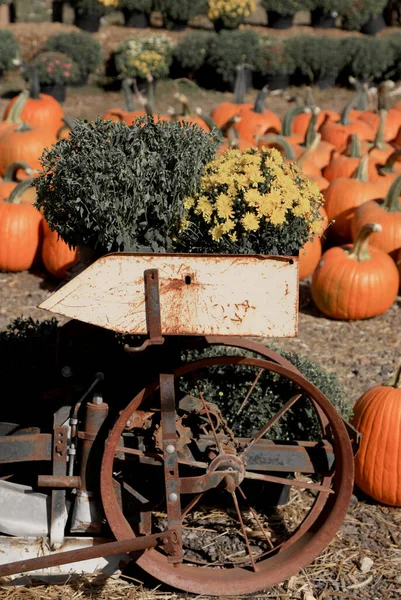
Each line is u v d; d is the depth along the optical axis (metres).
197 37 9.98
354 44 10.27
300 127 6.71
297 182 2.89
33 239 4.72
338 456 2.91
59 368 2.96
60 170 2.77
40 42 10.36
